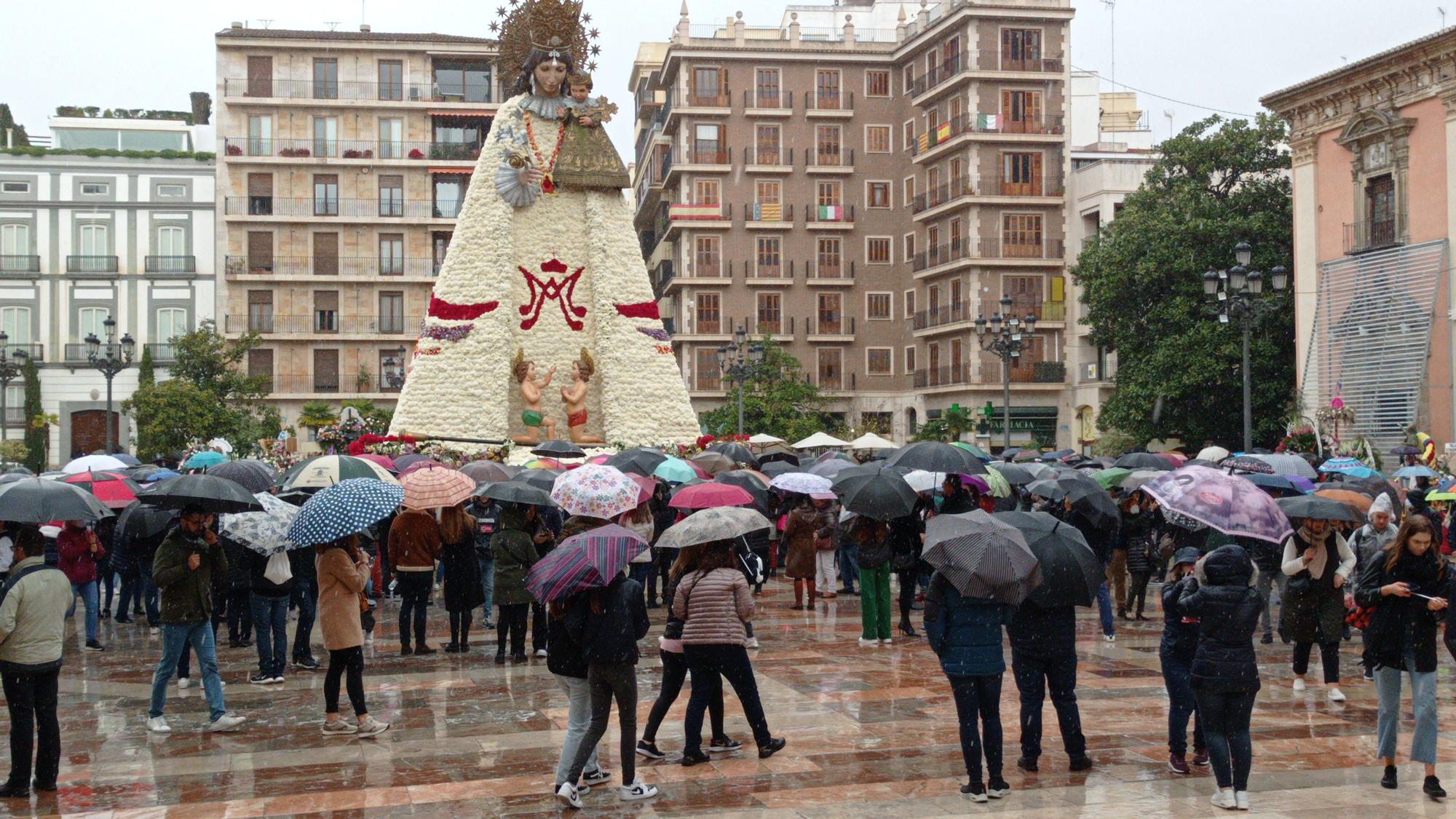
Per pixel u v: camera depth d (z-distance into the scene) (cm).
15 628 960
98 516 1107
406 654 1608
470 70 6569
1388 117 3919
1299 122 4316
